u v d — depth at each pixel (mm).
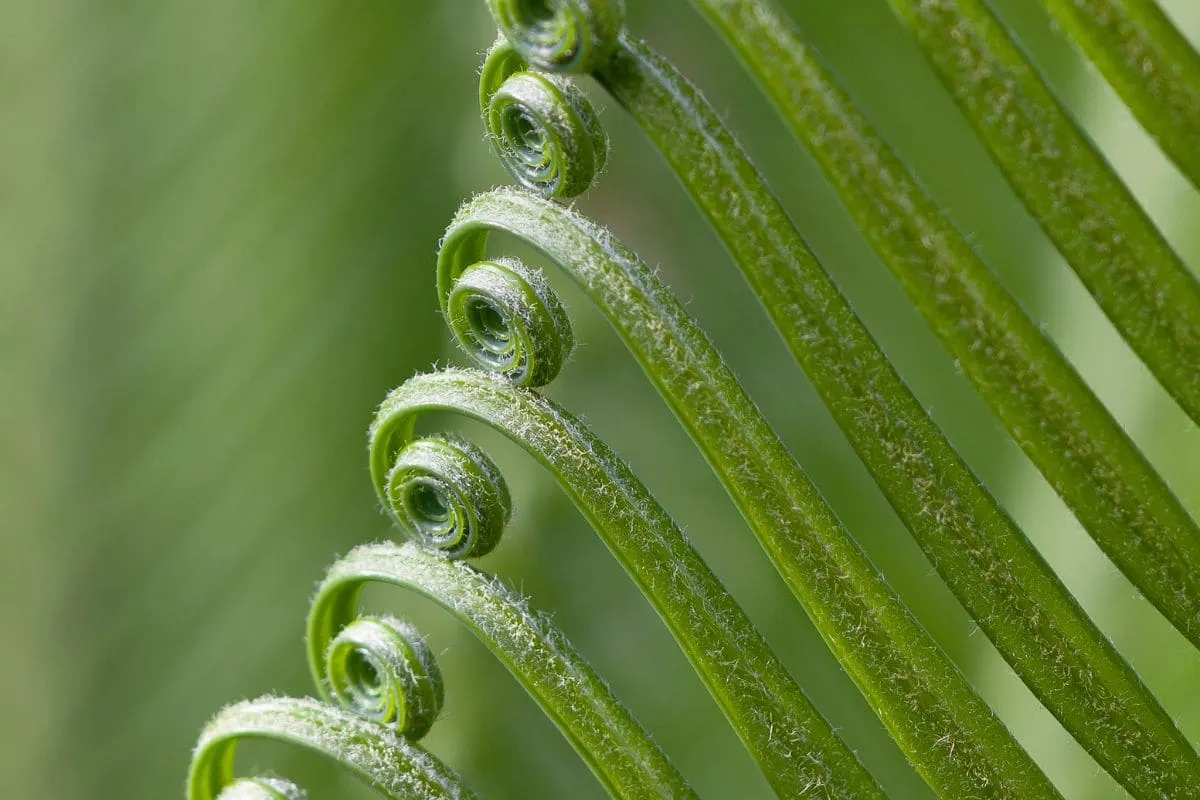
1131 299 280
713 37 349
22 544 351
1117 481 282
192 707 355
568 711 290
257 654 355
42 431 351
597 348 353
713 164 281
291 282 350
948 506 283
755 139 349
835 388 283
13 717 353
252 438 353
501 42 285
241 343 352
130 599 354
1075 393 281
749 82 349
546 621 291
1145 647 331
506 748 353
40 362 350
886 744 348
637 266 284
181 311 352
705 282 352
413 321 351
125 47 348
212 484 354
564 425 288
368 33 346
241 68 348
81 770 354
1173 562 282
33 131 347
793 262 281
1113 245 279
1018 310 280
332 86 348
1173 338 280
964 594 285
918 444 283
